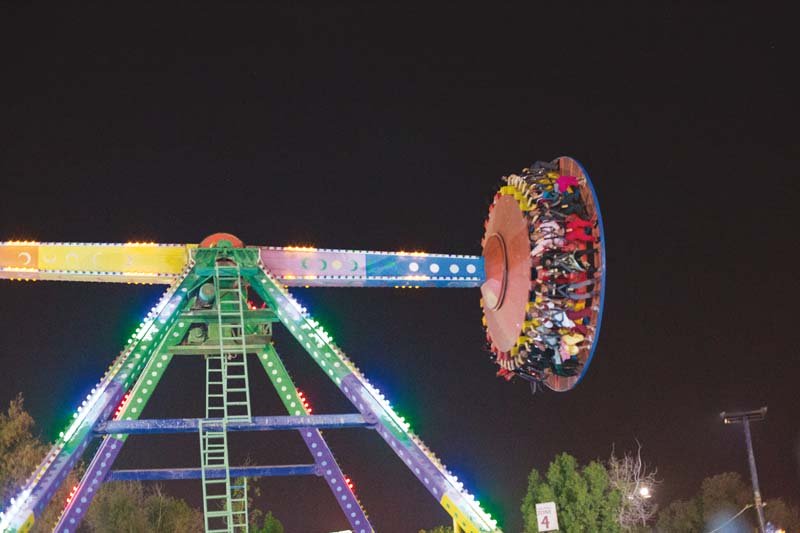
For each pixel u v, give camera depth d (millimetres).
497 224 23641
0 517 17453
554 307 21859
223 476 23812
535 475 37062
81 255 22578
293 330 21531
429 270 23625
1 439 36156
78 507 22328
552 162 23078
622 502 38531
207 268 22203
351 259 23297
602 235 21562
